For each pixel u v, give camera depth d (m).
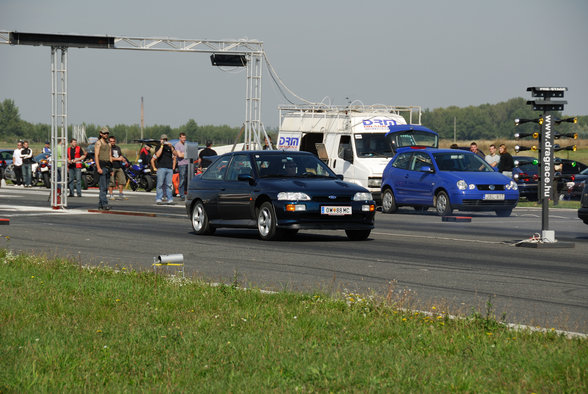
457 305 20.55
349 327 16.50
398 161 59.12
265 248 33.78
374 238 38.69
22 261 26.78
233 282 23.41
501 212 55.44
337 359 13.75
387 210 59.34
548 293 22.59
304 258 30.41
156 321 17.31
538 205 68.38
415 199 56.62
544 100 34.34
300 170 38.66
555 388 12.21
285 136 74.31
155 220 48.44
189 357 14.15
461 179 53.25
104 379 12.92
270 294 20.64
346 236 39.56
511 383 12.47
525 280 25.06
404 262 29.38
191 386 12.57
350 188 36.88
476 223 49.09
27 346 14.76
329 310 18.30
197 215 40.34
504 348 14.52
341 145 67.12
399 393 12.03
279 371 13.23
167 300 19.48
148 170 87.00
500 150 64.81
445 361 13.72
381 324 16.67
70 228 42.53
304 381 12.65
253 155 38.88
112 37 56.28
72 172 75.31
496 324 16.64
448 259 30.38
